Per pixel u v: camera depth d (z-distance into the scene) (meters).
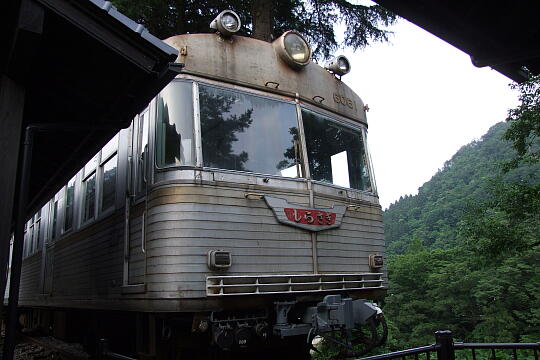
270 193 5.07
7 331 3.20
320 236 5.36
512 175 48.59
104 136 4.36
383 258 6.18
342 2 11.03
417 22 3.11
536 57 3.42
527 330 29.45
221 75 5.16
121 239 5.53
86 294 6.74
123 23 3.07
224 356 5.45
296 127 5.64
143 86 3.50
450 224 76.12
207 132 4.86
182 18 11.98
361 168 6.45
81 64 3.45
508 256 32.41
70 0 2.96
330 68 6.55
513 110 15.29
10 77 3.11
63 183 6.17
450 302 36.03
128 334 6.31
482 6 3.06
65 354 7.84
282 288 4.82
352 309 4.83
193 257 4.38
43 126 3.82
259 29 9.62
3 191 2.93
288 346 5.84
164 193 4.55
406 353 3.24
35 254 10.62
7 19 3.10
